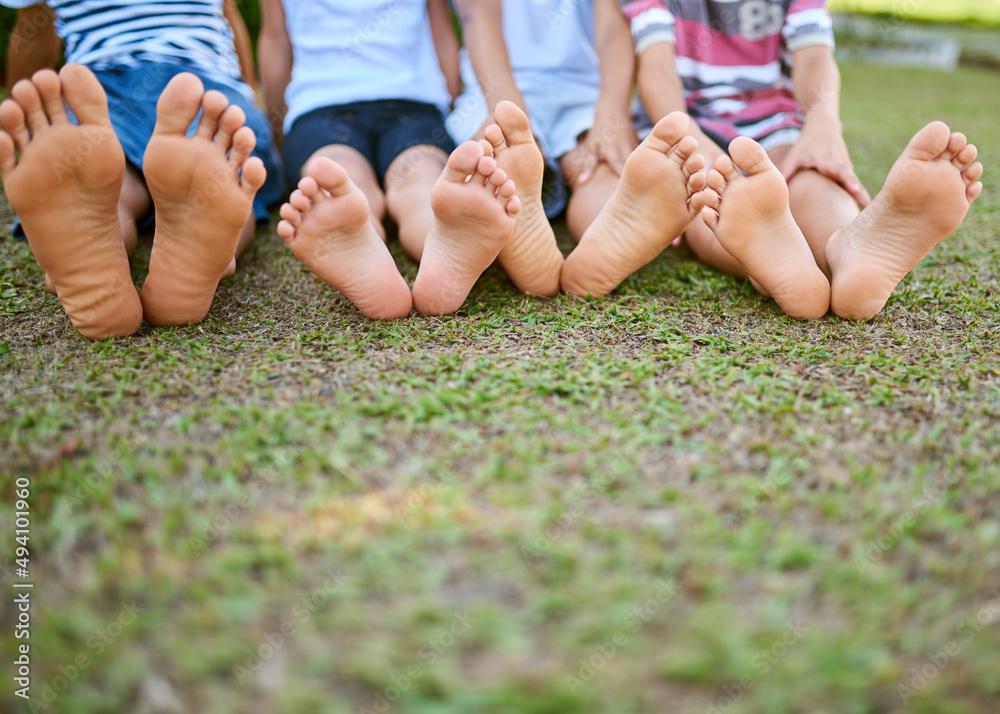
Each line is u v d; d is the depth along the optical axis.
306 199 0.62
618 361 0.64
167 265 0.65
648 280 0.82
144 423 0.55
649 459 0.51
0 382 0.60
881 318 0.72
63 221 0.59
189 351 0.65
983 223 1.00
